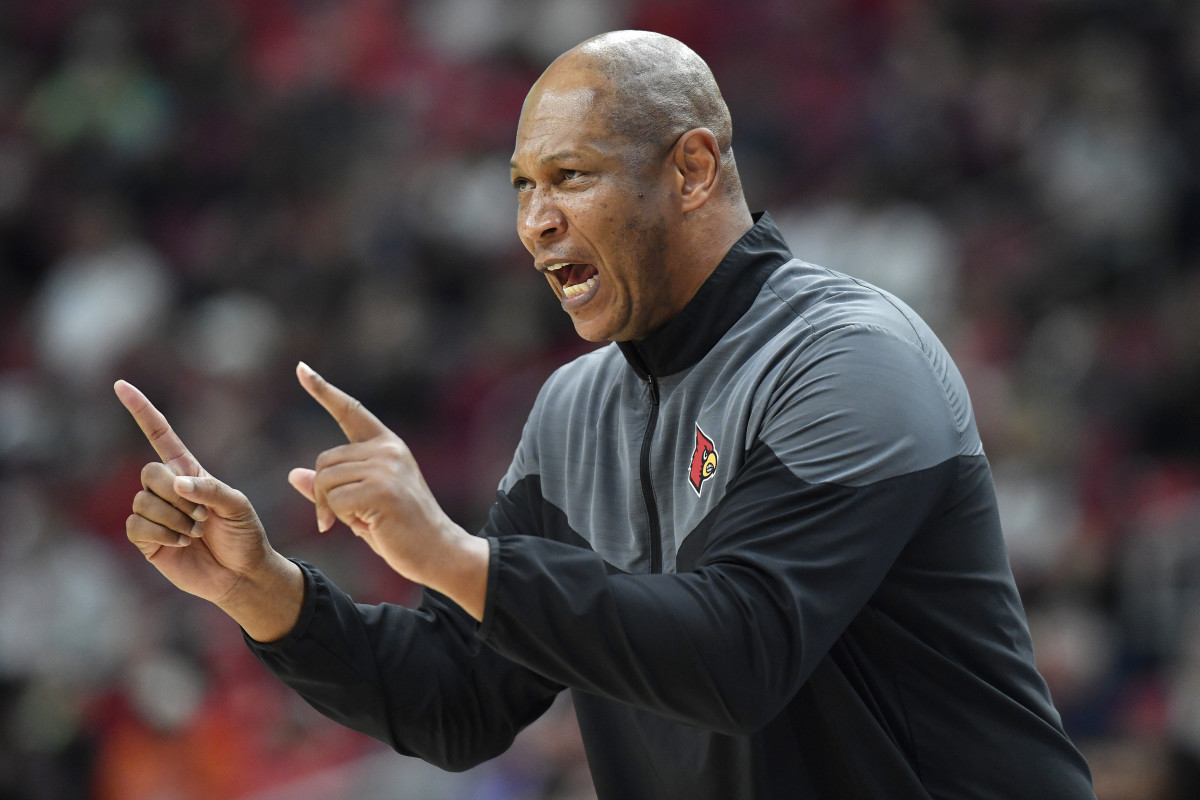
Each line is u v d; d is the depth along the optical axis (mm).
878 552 6656
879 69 40312
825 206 35031
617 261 7336
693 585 6336
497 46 42281
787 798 7160
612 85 7328
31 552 26875
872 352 6977
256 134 41094
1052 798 7234
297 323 34469
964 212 34594
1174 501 25812
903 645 7121
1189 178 35312
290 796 21453
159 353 34000
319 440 30516
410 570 6090
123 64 42562
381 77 43000
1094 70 37406
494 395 31750
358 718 7707
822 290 7473
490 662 8008
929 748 7141
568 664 6215
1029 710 7320
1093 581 23859
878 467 6699
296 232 37906
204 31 43844
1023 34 39344
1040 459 27078
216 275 36500
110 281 36000
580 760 19531
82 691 23359
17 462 30547
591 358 8461
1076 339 30781
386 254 35688
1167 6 39406
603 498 7871
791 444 6809
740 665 6211
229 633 24391
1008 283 32844
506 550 6211
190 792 22391
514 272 35000
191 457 7113
